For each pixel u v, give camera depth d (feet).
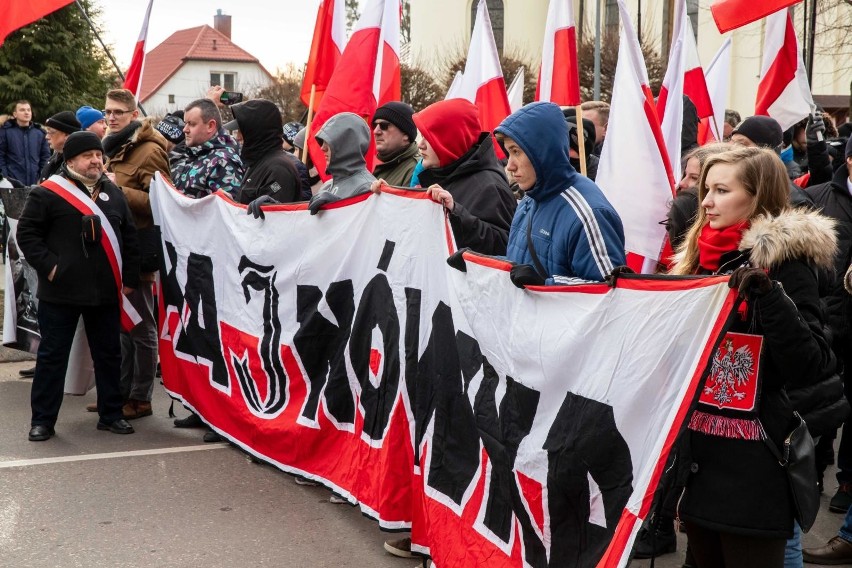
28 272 23.24
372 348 14.24
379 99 20.36
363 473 14.26
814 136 18.89
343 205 15.28
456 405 11.94
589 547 9.27
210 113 21.18
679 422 8.07
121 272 19.72
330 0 21.26
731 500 8.63
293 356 16.44
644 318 8.71
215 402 19.03
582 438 9.32
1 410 21.61
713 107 24.86
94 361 19.92
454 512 11.82
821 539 14.85
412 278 13.32
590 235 10.91
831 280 11.08
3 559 13.50
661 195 15.93
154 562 13.41
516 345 10.51
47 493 16.17
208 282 19.16
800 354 8.16
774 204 9.04
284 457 16.74
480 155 14.30
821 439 16.58
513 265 10.53
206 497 15.98
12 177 41.98
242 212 17.95
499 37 127.65
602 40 90.38
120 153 21.75
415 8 130.93
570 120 18.25
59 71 91.04
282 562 13.42
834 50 70.18
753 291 7.96
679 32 18.83
